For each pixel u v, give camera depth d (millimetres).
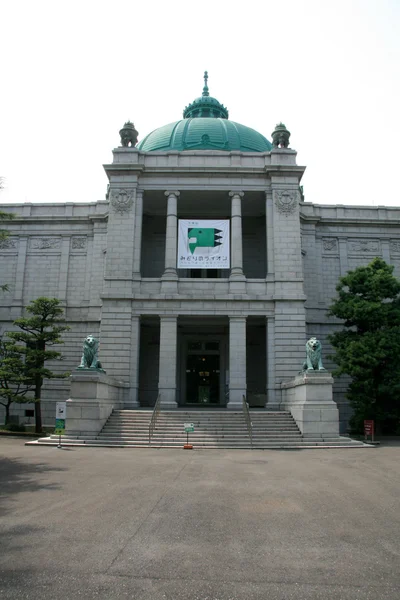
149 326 43719
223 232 37125
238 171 38594
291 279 36938
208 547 8523
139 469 17062
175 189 38656
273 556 8109
